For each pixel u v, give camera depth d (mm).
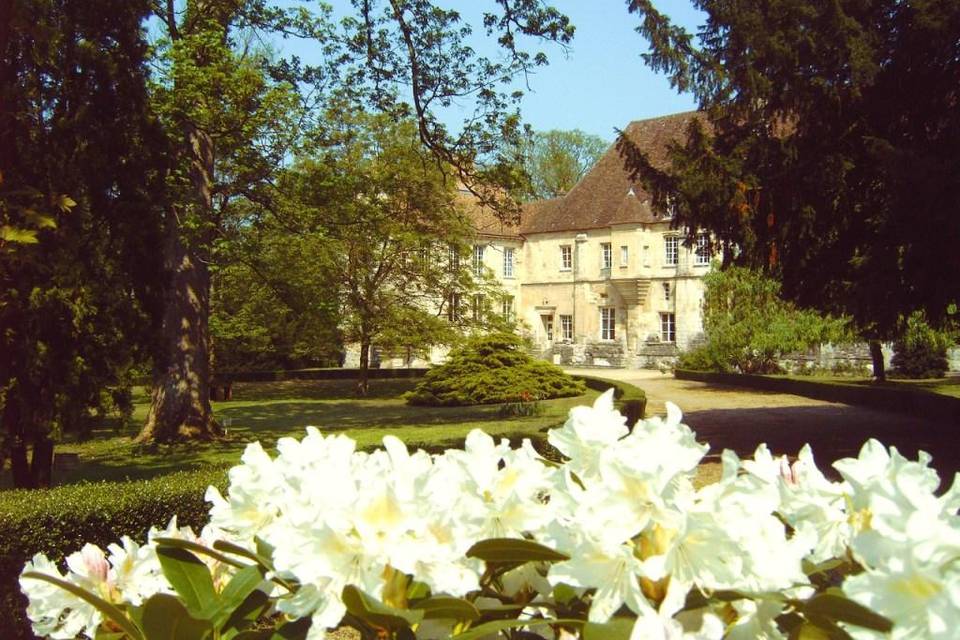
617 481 1316
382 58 16625
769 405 22312
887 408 19859
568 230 49844
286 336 29422
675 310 45656
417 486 1421
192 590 1812
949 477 10477
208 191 16484
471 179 17578
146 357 9203
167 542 1745
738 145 12047
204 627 1568
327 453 1837
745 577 1403
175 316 16688
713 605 1406
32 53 8289
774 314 30234
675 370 37000
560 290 50469
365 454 1936
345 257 29594
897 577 1070
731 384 30703
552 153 62500
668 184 12477
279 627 1554
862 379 31203
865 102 11531
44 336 8242
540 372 27062
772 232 12141
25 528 5172
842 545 1603
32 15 8086
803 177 11578
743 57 11461
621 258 47250
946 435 14711
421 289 31438
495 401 26062
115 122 8750
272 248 21359
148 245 9062
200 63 14656
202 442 16406
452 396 26250
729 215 11828
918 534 1082
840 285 13094
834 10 10539
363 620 1469
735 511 1364
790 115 12156
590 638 1272
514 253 52094
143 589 1968
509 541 1456
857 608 1186
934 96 11391
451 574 1440
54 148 8398
